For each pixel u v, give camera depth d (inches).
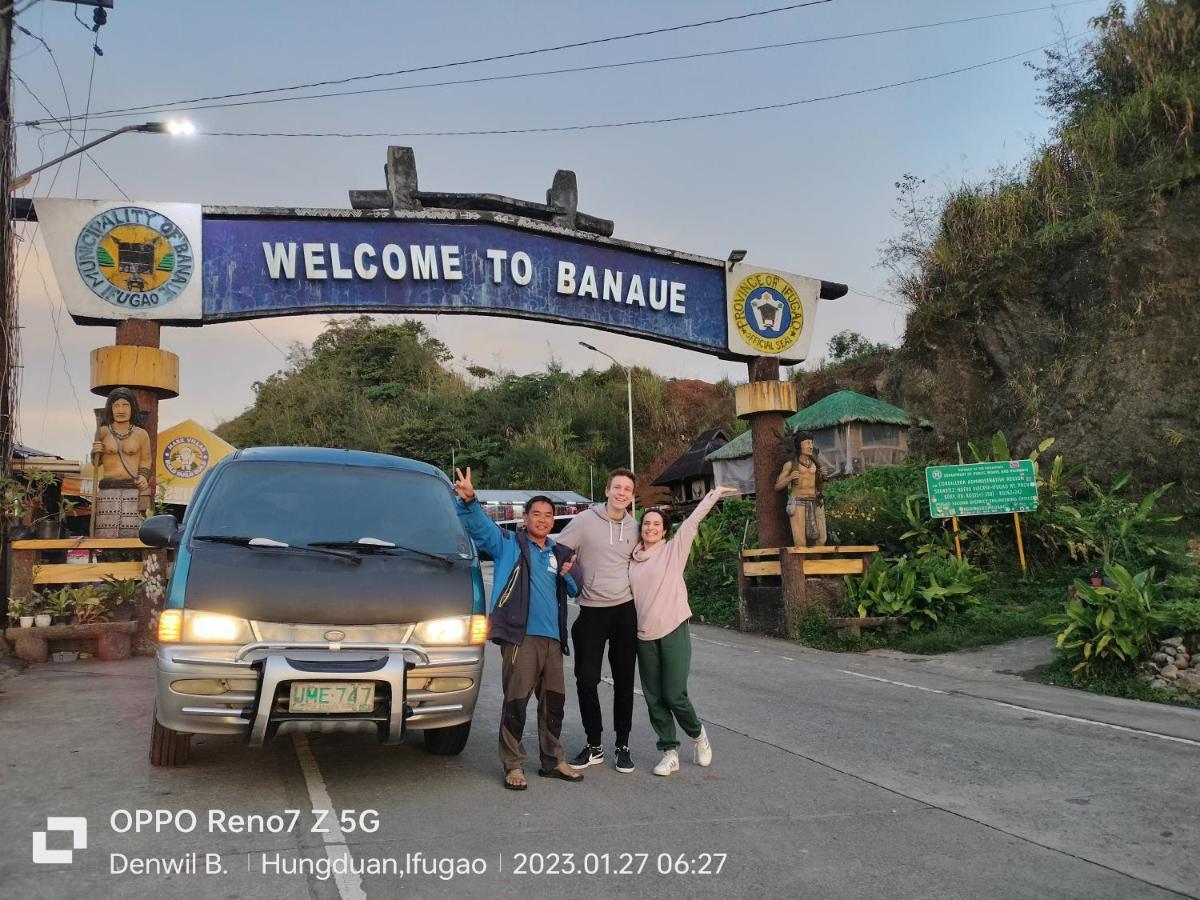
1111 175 732.7
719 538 657.0
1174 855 155.6
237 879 140.8
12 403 374.9
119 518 377.4
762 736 247.1
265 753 215.9
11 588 358.6
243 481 214.5
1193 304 635.5
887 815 177.8
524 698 196.1
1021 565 500.7
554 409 2044.8
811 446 491.5
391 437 1964.8
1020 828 170.1
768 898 137.5
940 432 788.6
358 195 430.9
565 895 137.6
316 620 183.6
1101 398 647.8
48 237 381.1
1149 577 366.3
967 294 788.0
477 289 445.1
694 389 2143.2
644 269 487.5
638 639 209.6
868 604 452.1
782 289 517.0
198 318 397.1
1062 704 297.7
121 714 254.7
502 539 202.1
